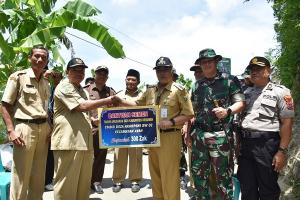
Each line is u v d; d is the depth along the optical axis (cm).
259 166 363
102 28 642
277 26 634
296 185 467
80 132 400
